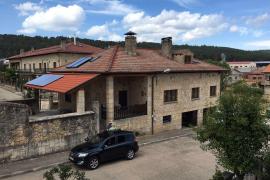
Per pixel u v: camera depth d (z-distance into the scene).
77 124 19.72
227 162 11.34
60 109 27.55
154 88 24.33
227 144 11.24
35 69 55.81
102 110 23.12
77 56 52.56
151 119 24.33
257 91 12.20
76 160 16.55
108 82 21.55
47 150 18.58
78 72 23.56
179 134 24.52
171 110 25.86
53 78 24.16
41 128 18.22
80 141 19.92
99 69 22.08
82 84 20.34
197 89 28.39
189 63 28.88
